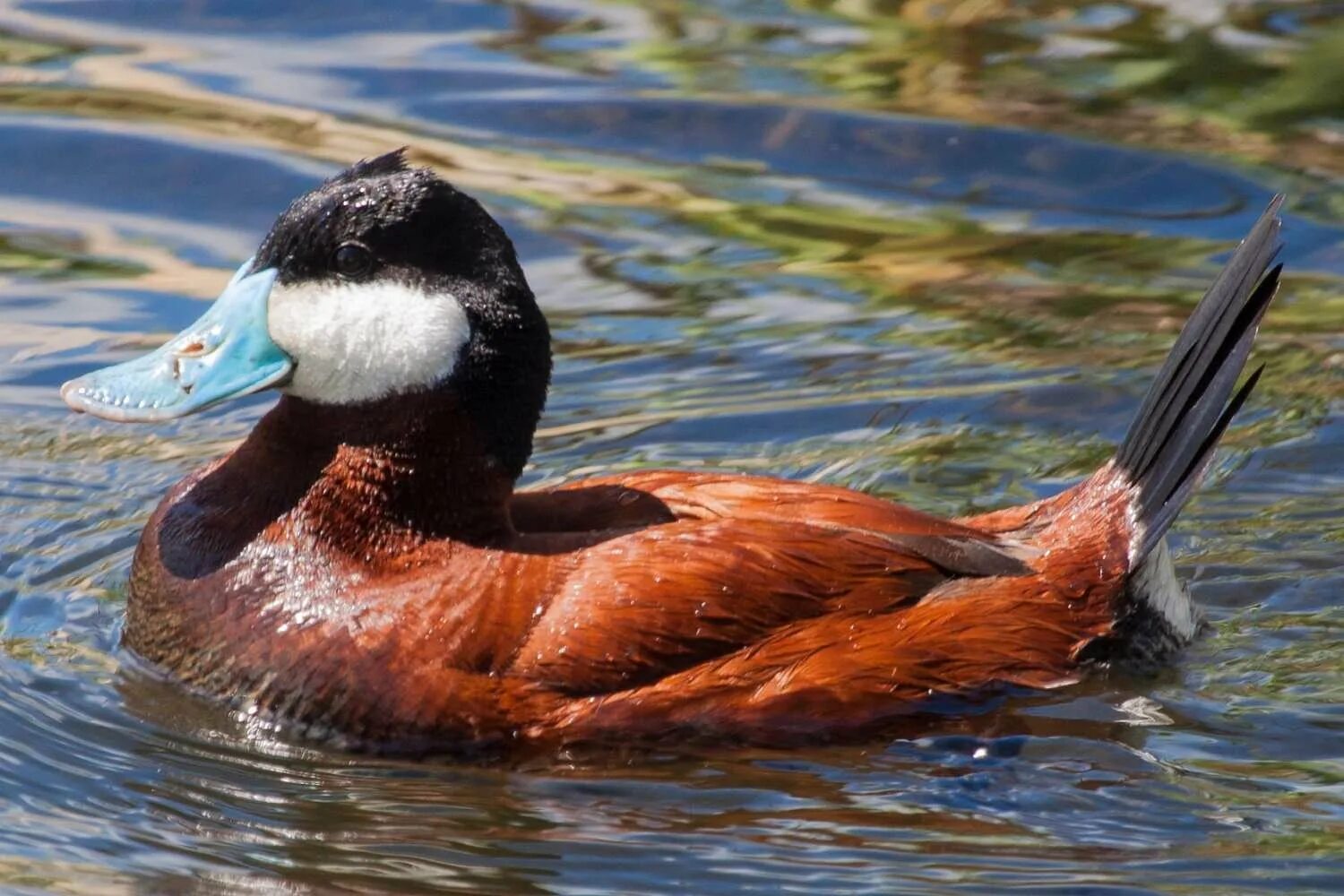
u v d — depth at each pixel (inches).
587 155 550.3
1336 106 575.8
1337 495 402.0
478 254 314.5
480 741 303.7
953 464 413.1
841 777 304.2
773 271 500.4
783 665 309.9
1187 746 312.7
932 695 315.9
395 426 313.6
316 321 314.3
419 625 307.0
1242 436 426.0
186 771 302.8
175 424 442.3
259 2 644.7
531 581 309.4
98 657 338.0
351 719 306.5
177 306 472.4
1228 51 608.1
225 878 274.1
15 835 284.5
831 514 323.3
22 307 472.1
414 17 637.3
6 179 529.0
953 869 277.7
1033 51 612.1
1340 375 450.6
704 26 632.4
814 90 584.1
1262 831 288.8
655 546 312.7
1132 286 492.1
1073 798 298.0
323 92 580.4
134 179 529.7
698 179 541.0
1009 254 509.0
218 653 316.5
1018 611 323.6
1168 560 343.6
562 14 640.4
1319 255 505.0
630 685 306.2
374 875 274.8
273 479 322.3
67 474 413.7
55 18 631.2
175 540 327.0
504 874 275.7
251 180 526.9
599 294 486.9
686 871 276.8
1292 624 354.9
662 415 434.0
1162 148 553.0
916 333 471.2
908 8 645.3
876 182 541.3
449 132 557.0
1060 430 427.5
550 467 409.7
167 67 595.2
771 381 449.1
